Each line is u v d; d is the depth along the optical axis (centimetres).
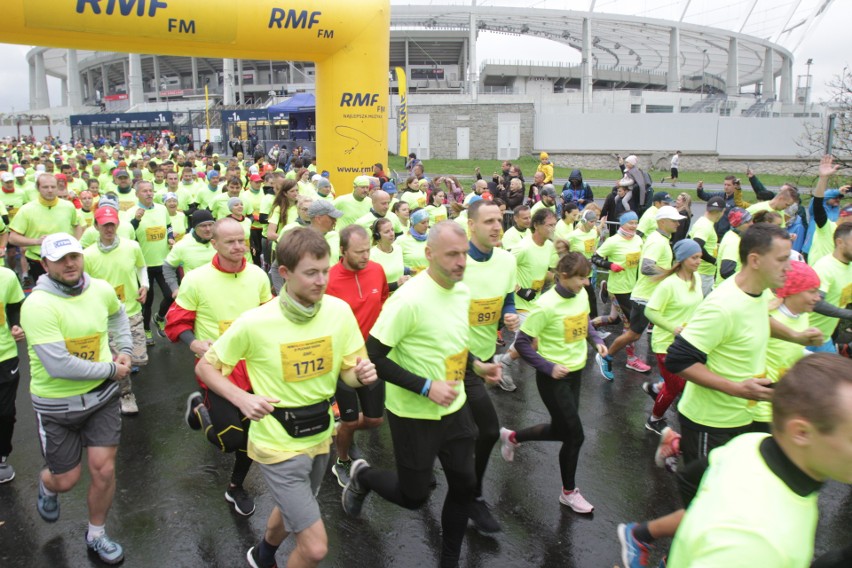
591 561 369
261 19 1082
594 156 3391
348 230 454
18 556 369
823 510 431
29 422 559
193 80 7050
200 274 426
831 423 155
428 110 3519
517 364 722
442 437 330
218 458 490
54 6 917
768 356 419
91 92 8838
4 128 6138
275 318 294
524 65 5766
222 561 367
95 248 588
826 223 674
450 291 332
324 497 434
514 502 431
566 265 403
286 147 3061
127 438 523
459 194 1348
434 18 5097
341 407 416
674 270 509
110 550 363
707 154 3181
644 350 782
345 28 1173
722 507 170
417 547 381
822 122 2669
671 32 5622
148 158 2031
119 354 373
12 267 1102
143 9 973
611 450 512
